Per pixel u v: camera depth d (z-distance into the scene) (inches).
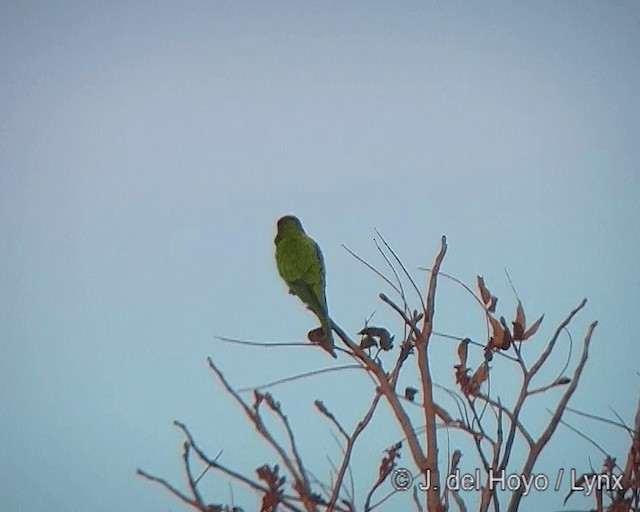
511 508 107.7
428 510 109.2
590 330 116.3
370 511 115.6
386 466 112.6
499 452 110.0
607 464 112.7
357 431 115.0
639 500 108.2
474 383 111.7
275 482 110.7
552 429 110.0
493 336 112.8
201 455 116.0
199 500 114.5
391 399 114.5
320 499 111.0
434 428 110.9
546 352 112.9
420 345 114.3
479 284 116.7
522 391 111.7
